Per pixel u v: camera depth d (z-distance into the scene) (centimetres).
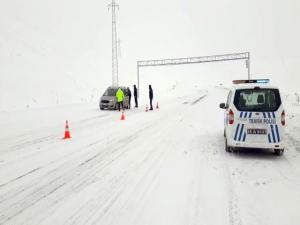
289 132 1206
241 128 826
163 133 1213
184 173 688
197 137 1125
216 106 2508
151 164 759
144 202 528
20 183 625
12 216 477
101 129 1336
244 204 522
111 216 475
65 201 534
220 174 684
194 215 479
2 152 898
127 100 2466
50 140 1087
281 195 563
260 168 733
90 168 727
